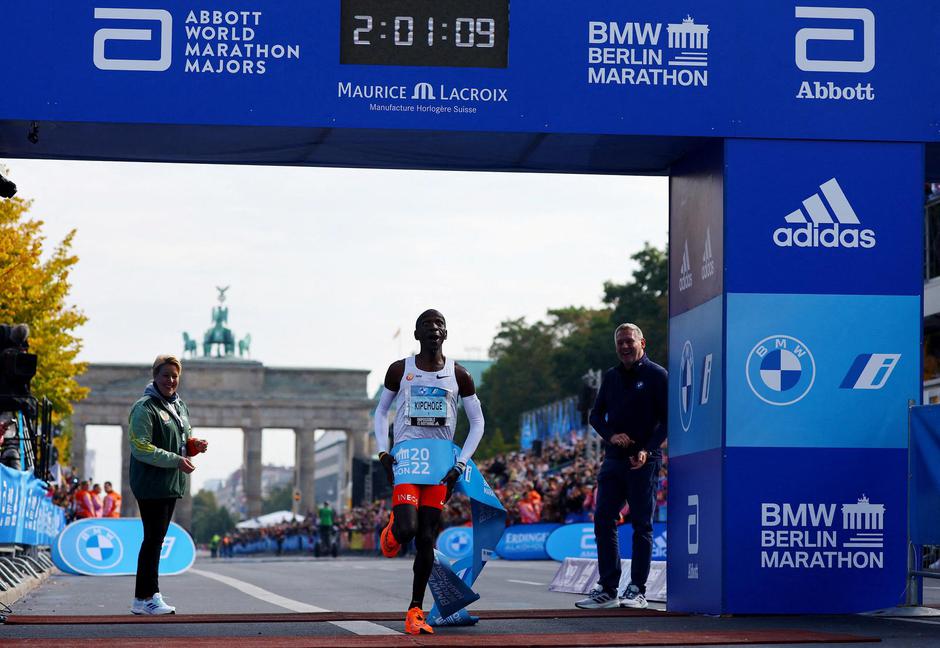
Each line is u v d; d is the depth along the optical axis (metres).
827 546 20.33
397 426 17.97
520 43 20.33
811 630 17.84
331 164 22.23
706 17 20.61
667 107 20.45
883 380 20.58
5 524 32.88
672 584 22.19
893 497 20.48
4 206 68.94
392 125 20.06
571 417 99.00
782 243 20.53
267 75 19.95
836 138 20.69
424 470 17.61
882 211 20.73
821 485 20.38
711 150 20.91
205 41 19.89
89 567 44.75
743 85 20.59
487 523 18.44
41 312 75.75
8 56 19.62
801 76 20.70
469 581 18.66
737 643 16.14
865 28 20.78
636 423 23.17
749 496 20.22
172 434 21.77
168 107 19.80
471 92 20.20
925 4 20.92
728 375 20.31
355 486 157.75
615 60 20.44
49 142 20.72
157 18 19.84
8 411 33.75
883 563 20.42
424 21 20.20
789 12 20.73
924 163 21.42
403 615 21.09
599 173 22.92
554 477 73.00
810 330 20.50
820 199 20.62
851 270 20.64
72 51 19.72
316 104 19.98
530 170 22.70
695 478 21.31
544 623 19.56
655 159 22.16
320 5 20.09
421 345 18.06
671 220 22.52
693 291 21.58
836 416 20.47
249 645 15.59
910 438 20.23
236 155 21.64
